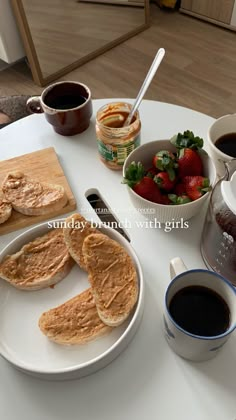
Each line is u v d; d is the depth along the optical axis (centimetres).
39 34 133
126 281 42
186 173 48
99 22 147
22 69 148
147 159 51
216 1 152
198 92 135
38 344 41
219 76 140
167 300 36
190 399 37
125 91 137
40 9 129
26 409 37
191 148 48
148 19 159
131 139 53
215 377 38
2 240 51
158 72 142
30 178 54
